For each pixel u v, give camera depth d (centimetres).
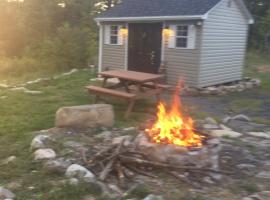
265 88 1579
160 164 558
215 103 1197
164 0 1608
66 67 2094
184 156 564
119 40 1664
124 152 573
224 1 1480
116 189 495
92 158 570
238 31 1619
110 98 1110
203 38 1392
